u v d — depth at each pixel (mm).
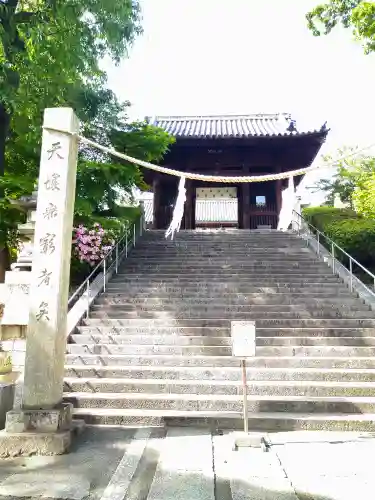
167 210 20969
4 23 8602
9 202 9484
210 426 5449
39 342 4895
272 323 8508
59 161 5281
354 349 7410
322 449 4598
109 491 3500
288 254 12859
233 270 11523
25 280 8156
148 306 9375
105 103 11523
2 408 5000
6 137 10766
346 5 10984
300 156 19984
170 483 3668
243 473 3900
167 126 22906
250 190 21047
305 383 6363
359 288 10055
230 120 24125
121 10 8836
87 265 11773
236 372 6711
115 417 5527
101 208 12727
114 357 7238
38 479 3768
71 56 8812
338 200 23422
